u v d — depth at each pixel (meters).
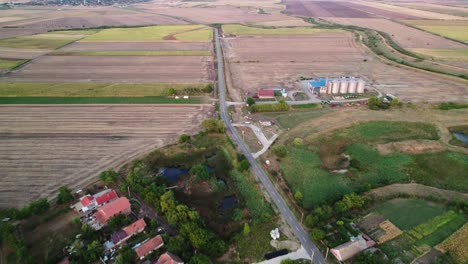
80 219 77.62
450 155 104.62
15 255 67.75
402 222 75.88
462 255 66.19
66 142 112.69
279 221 77.62
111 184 91.06
